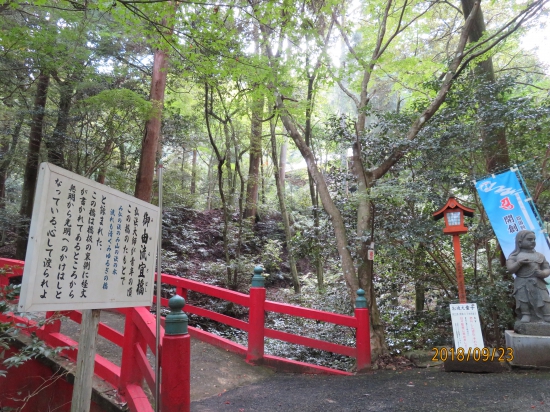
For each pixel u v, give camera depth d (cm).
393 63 755
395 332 640
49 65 693
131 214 248
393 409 353
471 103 617
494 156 614
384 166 627
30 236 178
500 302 555
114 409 320
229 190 1330
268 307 515
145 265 260
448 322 618
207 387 421
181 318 271
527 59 1031
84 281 207
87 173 912
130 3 381
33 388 414
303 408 364
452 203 504
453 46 1098
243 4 494
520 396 370
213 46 478
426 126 630
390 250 614
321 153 1188
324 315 501
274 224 1595
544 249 537
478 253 676
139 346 330
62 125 905
